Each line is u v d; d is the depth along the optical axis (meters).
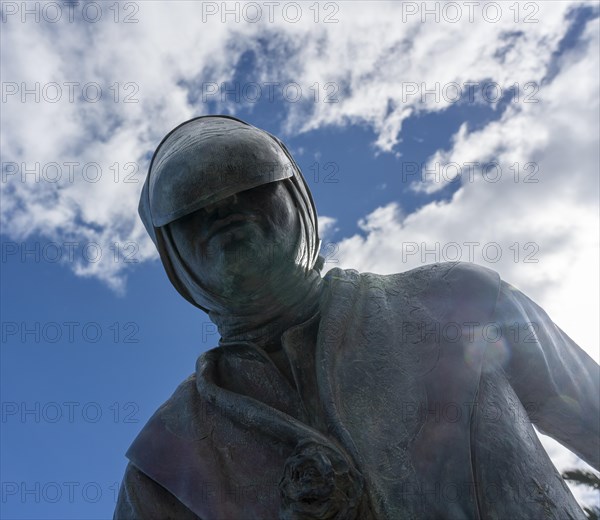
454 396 4.24
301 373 4.52
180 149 4.61
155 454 4.57
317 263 5.14
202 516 4.26
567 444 4.71
